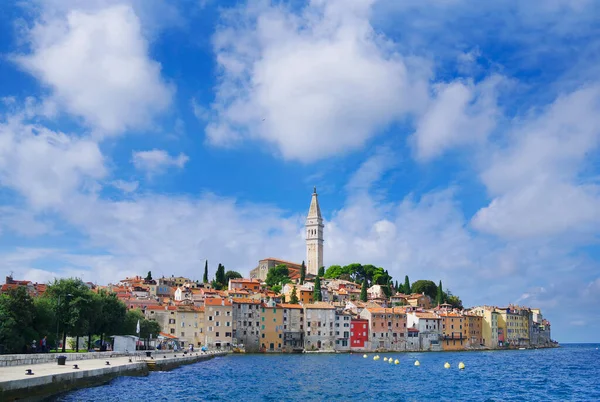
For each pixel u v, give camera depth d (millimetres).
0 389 64812
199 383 112625
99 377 97375
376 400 96438
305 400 94125
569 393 111062
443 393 107688
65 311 142125
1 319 119375
